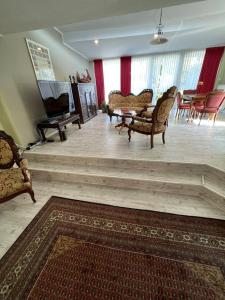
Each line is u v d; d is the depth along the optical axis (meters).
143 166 2.51
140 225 1.73
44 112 3.64
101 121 5.15
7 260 1.44
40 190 2.40
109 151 2.87
